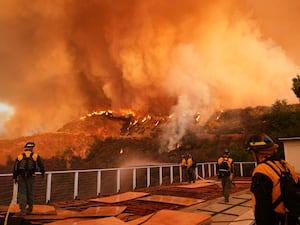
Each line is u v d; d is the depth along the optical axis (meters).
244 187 13.32
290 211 1.84
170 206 8.08
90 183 12.41
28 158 6.50
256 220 1.95
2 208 7.07
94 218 6.31
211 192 11.59
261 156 2.23
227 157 9.35
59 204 9.06
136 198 9.70
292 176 2.07
